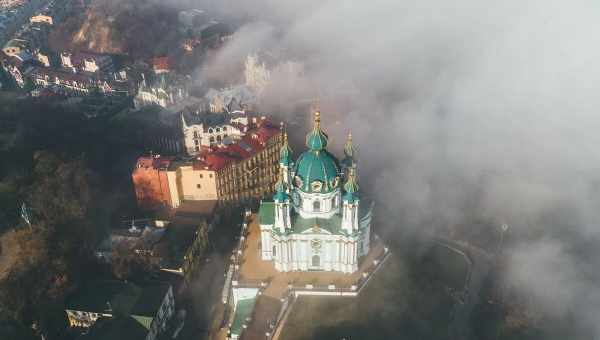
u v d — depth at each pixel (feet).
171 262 519.60
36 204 537.24
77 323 483.51
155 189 619.67
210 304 516.73
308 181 440.45
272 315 443.32
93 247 549.13
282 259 472.03
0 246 508.94
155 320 458.09
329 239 457.68
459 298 517.96
